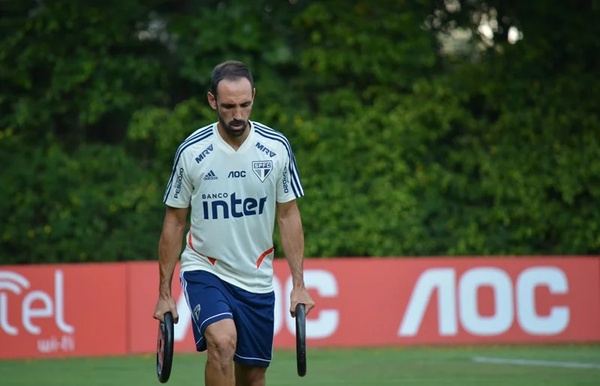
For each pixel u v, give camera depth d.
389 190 56.62
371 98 59.97
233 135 19.39
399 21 59.50
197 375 37.22
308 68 59.66
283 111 57.81
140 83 59.91
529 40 61.19
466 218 57.28
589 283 48.09
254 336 20.80
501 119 58.75
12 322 44.28
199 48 58.53
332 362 40.84
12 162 56.91
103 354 44.84
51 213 55.72
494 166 57.53
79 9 58.56
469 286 47.28
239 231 20.19
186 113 57.62
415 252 56.44
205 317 19.94
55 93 57.94
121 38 58.88
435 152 58.91
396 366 39.53
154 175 57.72
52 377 37.25
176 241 20.69
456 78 59.31
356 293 46.53
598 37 60.88
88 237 55.59
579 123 59.19
